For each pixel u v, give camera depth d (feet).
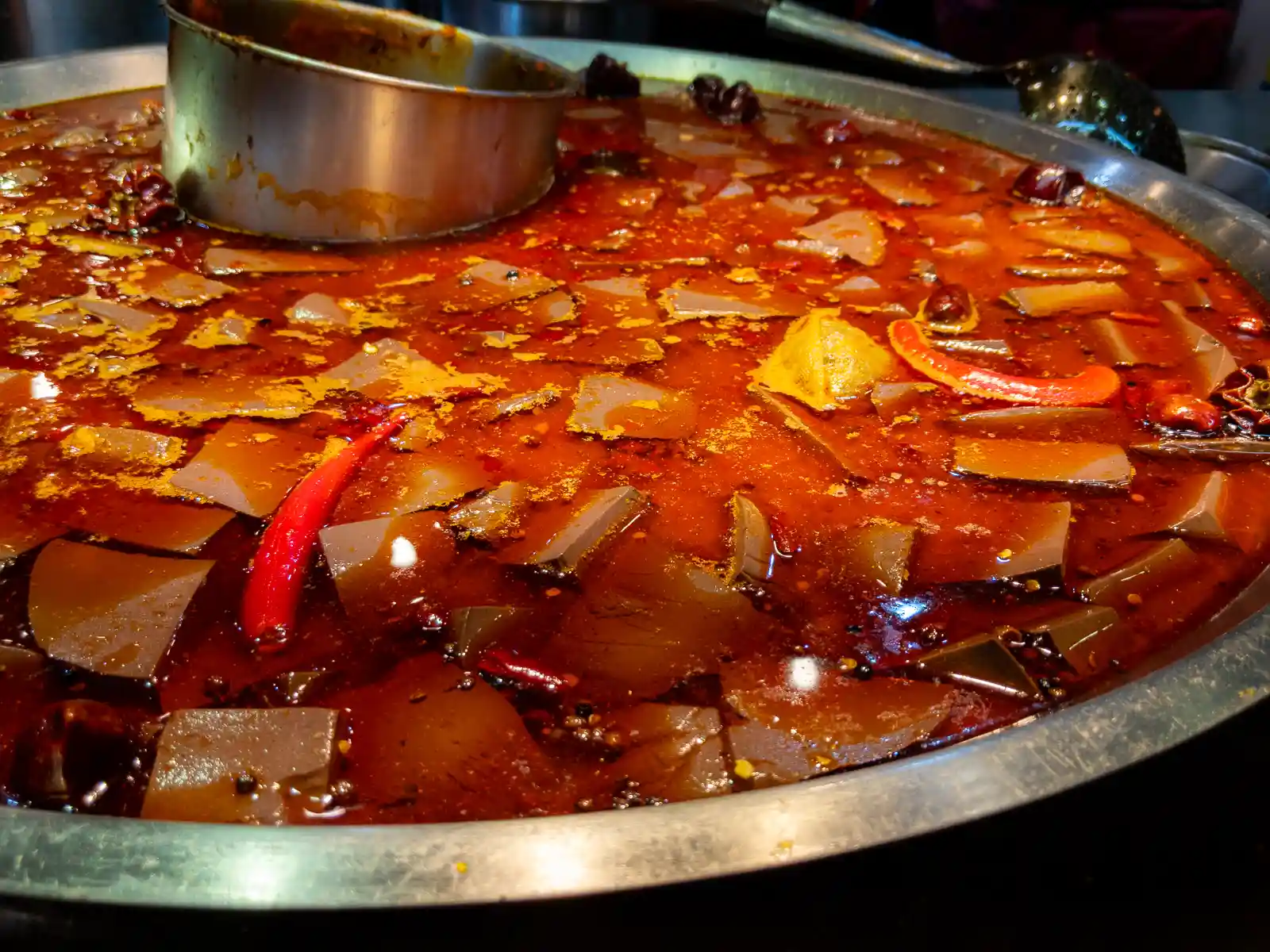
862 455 1.42
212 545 1.19
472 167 2.06
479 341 1.64
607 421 1.44
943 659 1.09
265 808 0.92
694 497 1.32
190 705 1.02
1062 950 0.94
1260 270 1.93
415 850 0.79
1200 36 4.14
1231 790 0.97
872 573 1.21
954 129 2.73
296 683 1.03
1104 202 2.32
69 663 1.04
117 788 0.94
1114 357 1.69
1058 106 2.67
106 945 0.78
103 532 1.19
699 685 1.07
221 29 2.23
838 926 0.85
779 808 0.84
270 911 0.76
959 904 0.89
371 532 1.20
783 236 2.12
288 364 1.55
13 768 0.92
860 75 3.29
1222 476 1.38
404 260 1.94
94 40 3.04
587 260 1.98
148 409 1.41
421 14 3.40
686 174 2.43
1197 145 2.66
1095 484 1.36
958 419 1.50
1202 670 0.98
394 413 1.44
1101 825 0.92
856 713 1.04
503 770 0.97
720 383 1.57
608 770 0.98
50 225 1.91
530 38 3.06
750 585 1.19
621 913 0.79
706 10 3.31
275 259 1.87
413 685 1.05
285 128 1.91
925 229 2.18
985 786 0.86
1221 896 0.97
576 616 1.13
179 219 2.02
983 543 1.27
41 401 1.42
